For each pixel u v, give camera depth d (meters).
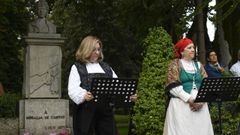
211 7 11.40
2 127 14.82
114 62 26.80
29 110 11.95
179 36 14.31
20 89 23.72
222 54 14.91
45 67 12.28
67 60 27.06
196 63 7.02
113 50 26.06
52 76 12.30
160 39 9.38
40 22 12.42
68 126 12.23
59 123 12.12
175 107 6.78
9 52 23.27
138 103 9.16
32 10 20.81
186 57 6.92
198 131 6.73
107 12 23.56
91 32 25.66
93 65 6.05
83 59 6.00
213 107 8.98
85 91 5.81
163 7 13.69
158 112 9.11
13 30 22.89
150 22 14.40
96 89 5.77
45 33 12.28
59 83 12.38
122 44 26.39
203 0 11.86
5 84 23.12
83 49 6.01
